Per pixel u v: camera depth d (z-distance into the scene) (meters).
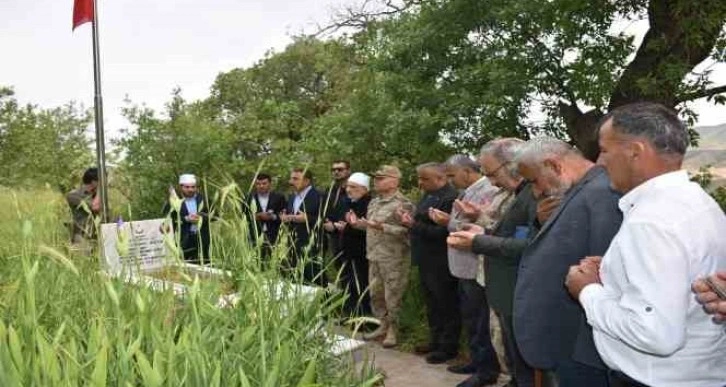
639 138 1.81
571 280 2.04
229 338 2.04
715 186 6.15
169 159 9.66
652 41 6.20
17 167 13.59
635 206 1.79
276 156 10.00
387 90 7.26
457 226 3.94
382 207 4.96
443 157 7.05
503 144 3.50
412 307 5.66
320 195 6.04
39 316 2.08
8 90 16.59
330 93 16.86
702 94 6.25
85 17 5.61
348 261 5.52
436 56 6.96
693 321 1.74
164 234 2.34
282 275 2.67
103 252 2.70
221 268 2.48
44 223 3.15
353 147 8.12
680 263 1.64
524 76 6.27
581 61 6.39
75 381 1.47
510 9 6.21
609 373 2.07
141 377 1.67
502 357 3.68
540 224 2.76
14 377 1.43
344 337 2.59
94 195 5.93
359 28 9.61
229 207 2.78
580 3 6.12
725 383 1.79
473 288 4.02
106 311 2.07
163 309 2.10
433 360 4.63
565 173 2.68
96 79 5.55
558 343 2.49
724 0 5.63
